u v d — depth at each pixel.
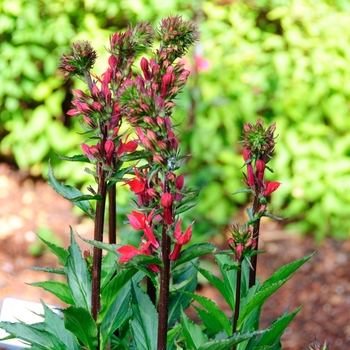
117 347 2.65
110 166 2.21
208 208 6.93
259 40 7.60
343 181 7.23
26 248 6.81
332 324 5.85
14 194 7.68
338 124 7.45
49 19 7.48
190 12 7.31
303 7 7.43
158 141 1.99
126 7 7.23
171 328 2.75
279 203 7.33
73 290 2.39
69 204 7.59
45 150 7.61
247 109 7.16
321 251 6.88
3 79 7.52
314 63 7.26
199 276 6.28
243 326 2.43
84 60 2.31
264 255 6.87
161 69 2.22
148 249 2.17
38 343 2.38
